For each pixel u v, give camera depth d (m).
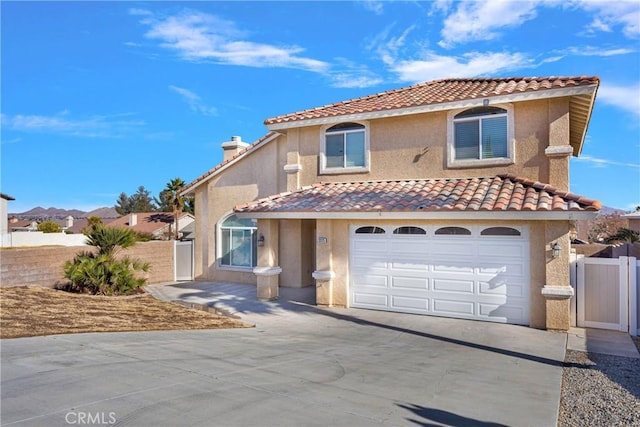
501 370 9.43
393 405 6.75
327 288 17.05
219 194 24.59
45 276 19.56
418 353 10.80
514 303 14.20
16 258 18.25
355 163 19.03
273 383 7.45
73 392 6.34
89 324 12.28
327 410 6.28
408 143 17.84
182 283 24.06
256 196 23.23
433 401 7.11
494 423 6.32
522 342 12.08
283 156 22.31
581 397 7.97
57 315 13.19
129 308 15.89
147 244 24.08
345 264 16.86
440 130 17.25
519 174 15.72
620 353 11.08
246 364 8.75
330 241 17.09
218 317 15.16
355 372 8.66
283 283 22.00
